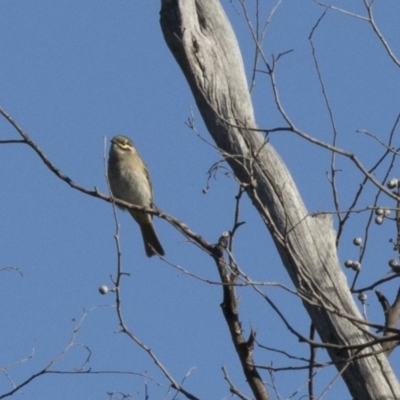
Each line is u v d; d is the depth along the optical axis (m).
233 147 11.50
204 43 12.06
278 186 11.09
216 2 12.30
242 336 11.20
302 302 10.84
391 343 10.52
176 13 12.06
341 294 10.73
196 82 11.88
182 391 10.57
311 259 10.85
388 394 10.31
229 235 11.04
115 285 10.53
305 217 10.31
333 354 10.53
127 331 10.55
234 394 10.80
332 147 9.42
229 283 10.09
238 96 11.82
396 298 11.64
